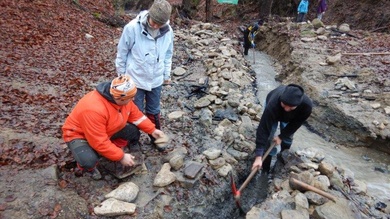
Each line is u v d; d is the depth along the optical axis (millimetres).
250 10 17812
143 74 3205
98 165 3256
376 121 5031
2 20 7695
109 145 2818
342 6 14547
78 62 6871
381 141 4871
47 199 2814
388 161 4773
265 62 10477
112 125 2869
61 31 8555
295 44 9367
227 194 3617
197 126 4711
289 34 10594
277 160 4324
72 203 2830
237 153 4129
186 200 3238
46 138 3699
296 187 3451
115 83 2660
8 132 3689
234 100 5402
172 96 5762
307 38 9859
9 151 3340
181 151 3865
